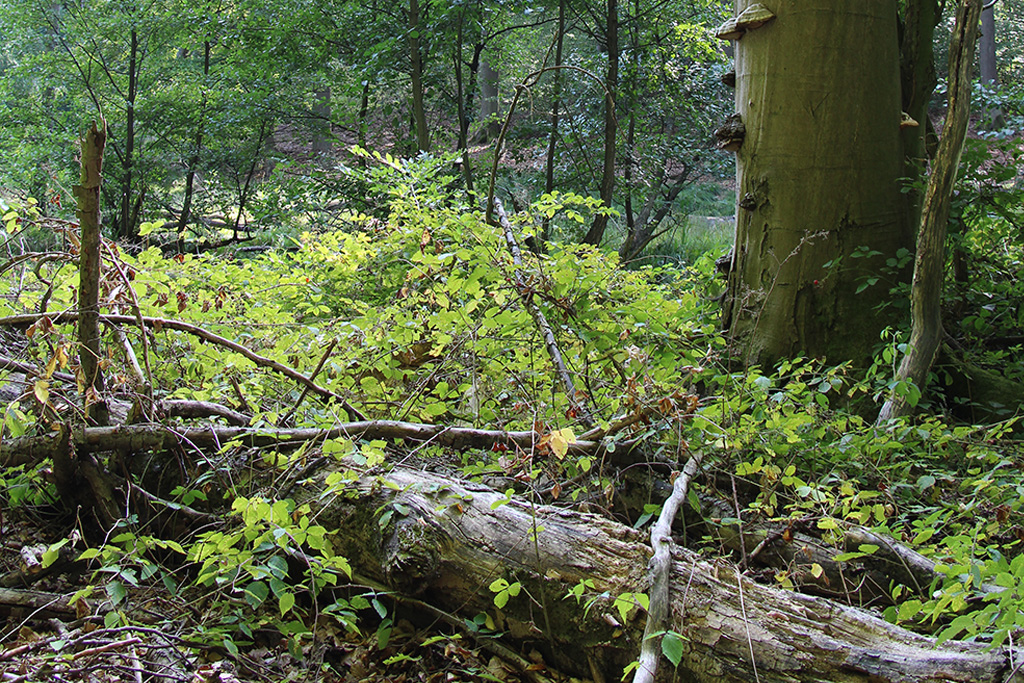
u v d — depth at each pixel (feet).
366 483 9.57
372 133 42.73
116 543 10.07
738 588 7.75
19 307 12.80
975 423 15.20
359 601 8.55
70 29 44.62
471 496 9.14
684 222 43.01
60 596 8.84
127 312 12.01
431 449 11.19
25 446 10.07
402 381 13.33
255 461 10.34
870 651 7.02
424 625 9.08
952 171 13.47
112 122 45.21
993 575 7.79
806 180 16.05
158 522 10.36
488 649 8.59
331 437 10.60
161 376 12.50
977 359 16.74
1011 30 76.18
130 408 11.37
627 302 13.89
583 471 10.71
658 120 40.68
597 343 12.47
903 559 8.91
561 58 37.17
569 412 9.98
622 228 41.81
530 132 37.04
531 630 8.36
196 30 41.83
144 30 44.01
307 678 8.27
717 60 42.47
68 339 9.37
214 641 8.17
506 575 8.46
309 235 19.63
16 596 8.75
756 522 10.03
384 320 13.64
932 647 7.06
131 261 13.78
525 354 12.71
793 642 7.22
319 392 11.15
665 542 8.00
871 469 11.38
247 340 13.37
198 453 10.50
